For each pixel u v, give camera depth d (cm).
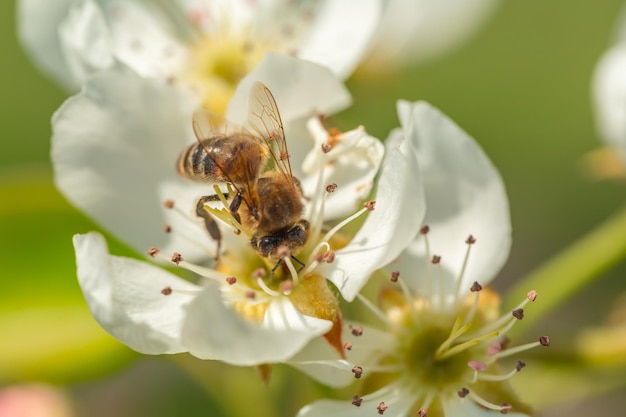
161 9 21
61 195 20
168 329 18
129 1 21
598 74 22
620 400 27
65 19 21
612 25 27
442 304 19
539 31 27
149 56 21
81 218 20
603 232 21
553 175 27
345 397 19
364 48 21
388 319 19
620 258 21
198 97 21
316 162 19
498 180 19
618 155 22
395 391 19
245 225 19
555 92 27
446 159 19
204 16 21
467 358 19
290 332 18
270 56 19
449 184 19
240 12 21
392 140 19
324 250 19
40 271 20
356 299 20
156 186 19
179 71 21
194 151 19
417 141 19
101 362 20
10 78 25
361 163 19
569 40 27
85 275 18
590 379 21
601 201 26
